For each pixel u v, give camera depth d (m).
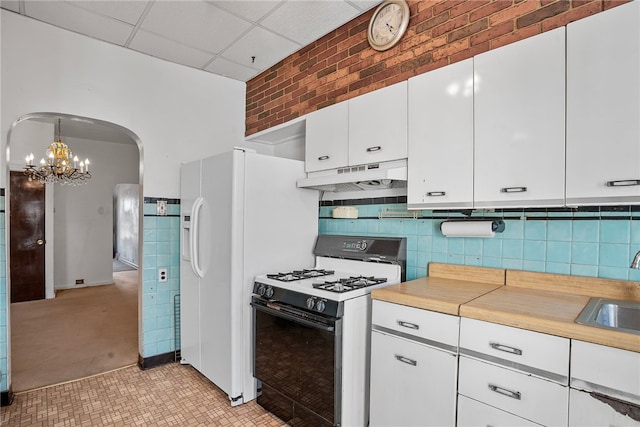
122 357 3.01
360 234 2.54
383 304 1.66
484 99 1.58
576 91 1.33
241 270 2.25
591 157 1.29
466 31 1.83
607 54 1.26
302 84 2.79
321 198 2.87
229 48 2.76
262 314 2.17
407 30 2.10
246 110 3.41
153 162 2.85
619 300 1.44
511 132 1.50
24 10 2.25
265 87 3.16
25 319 4.14
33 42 2.34
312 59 2.70
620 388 1.03
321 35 2.60
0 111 2.22
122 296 5.40
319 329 1.81
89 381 2.55
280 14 2.33
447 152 1.71
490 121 1.56
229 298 2.23
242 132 3.39
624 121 1.22
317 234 2.73
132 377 2.63
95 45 2.59
